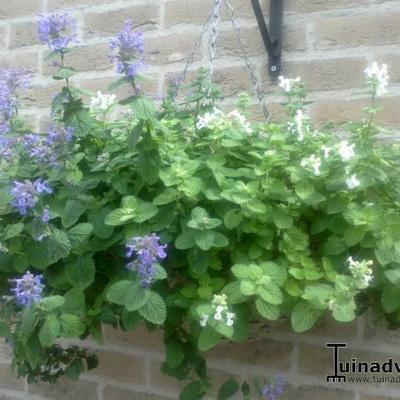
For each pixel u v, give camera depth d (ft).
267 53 4.02
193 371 3.67
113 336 4.23
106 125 3.06
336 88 3.84
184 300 2.60
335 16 3.88
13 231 2.67
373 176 2.61
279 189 2.64
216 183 2.71
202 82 3.22
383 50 3.74
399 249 2.52
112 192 2.83
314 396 3.70
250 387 3.82
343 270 2.63
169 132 2.74
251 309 2.67
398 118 3.67
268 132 2.99
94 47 4.53
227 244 2.49
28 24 4.77
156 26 4.37
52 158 2.77
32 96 4.72
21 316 2.68
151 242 2.35
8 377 4.64
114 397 4.21
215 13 3.52
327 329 3.69
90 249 2.68
